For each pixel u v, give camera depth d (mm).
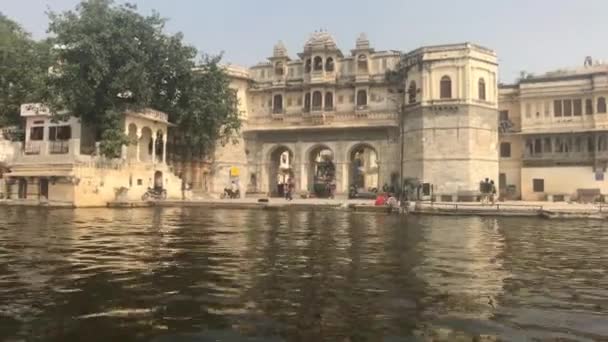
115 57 40281
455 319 7328
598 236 19578
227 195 52438
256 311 7668
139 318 7250
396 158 52031
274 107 57344
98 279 9852
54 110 39062
